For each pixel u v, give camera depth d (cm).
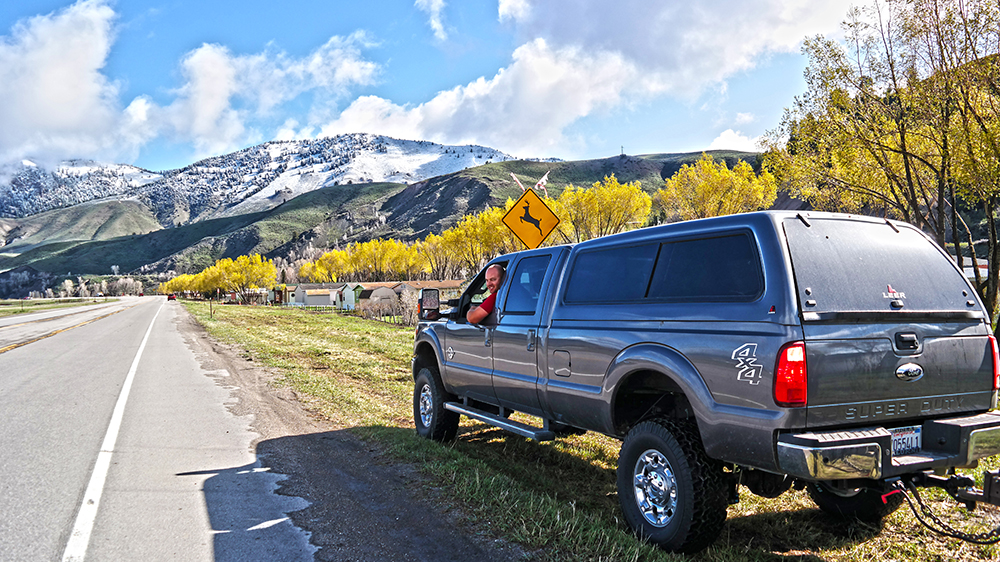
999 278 1122
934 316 352
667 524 361
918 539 388
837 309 325
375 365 1287
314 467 537
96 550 360
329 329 2514
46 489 477
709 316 350
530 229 962
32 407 830
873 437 317
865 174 1338
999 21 989
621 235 443
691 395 351
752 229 345
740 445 327
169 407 831
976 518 416
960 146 1069
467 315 571
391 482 490
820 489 419
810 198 1475
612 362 406
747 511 441
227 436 660
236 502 446
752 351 322
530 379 495
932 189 1317
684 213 4456
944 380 351
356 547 364
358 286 7512
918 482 344
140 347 1755
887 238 375
